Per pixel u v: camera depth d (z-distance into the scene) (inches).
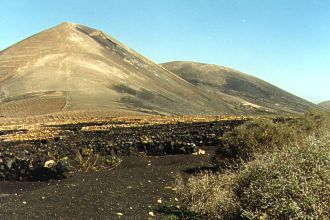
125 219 468.4
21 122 3068.4
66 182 775.7
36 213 498.0
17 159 884.6
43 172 848.9
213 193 481.1
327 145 389.4
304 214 331.3
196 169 784.9
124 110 5064.0
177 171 774.5
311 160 368.8
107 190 619.2
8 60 7568.9
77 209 513.7
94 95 6136.8
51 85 6338.6
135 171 803.4
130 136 1222.3
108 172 834.8
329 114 1171.3
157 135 1211.9
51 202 553.6
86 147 1075.9
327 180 349.7
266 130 703.1
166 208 510.3
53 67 7209.6
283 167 376.8
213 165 786.2
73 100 5541.3
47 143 1147.3
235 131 736.3
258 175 395.5
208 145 1169.4
